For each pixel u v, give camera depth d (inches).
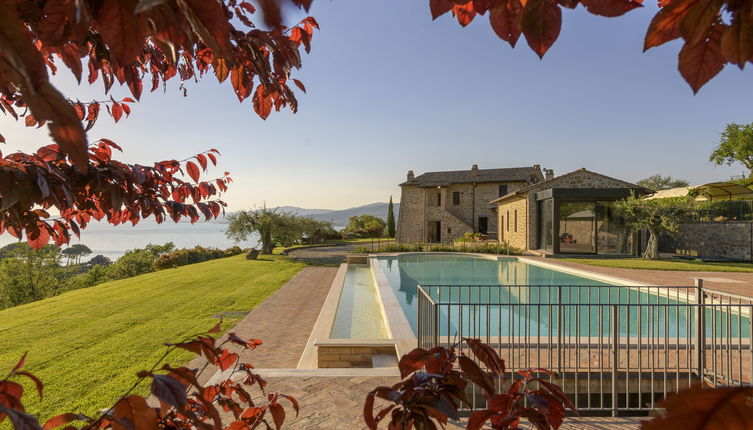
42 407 167.6
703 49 22.8
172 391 31.8
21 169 43.8
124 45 21.1
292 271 642.2
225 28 20.0
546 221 783.1
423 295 220.4
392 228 1710.1
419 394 40.3
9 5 14.9
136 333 285.3
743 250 693.9
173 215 70.7
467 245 946.1
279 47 49.3
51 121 16.2
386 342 231.9
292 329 304.0
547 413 35.4
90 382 195.3
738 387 10.9
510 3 26.9
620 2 23.3
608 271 530.3
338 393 169.8
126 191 58.6
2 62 15.7
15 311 370.9
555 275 569.9
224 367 59.4
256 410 58.4
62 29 24.5
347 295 444.5
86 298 431.5
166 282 536.4
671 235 739.4
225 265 741.3
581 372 179.2
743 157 1037.2
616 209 734.5
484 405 164.9
